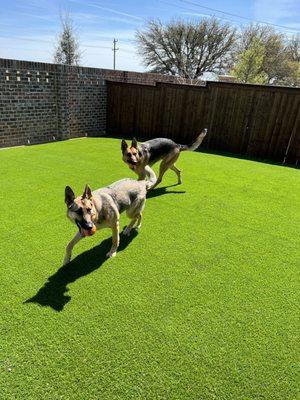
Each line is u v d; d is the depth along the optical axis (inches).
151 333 119.8
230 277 155.8
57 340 114.6
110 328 121.0
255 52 1523.1
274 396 100.1
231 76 1512.1
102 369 105.1
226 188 284.4
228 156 412.8
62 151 380.8
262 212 235.8
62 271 152.0
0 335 115.2
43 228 189.6
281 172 349.1
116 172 304.7
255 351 115.0
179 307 133.6
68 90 439.8
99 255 167.0
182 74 1664.6
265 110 395.5
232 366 108.8
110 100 510.9
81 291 139.5
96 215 143.3
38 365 105.2
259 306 137.3
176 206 237.1
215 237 194.2
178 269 159.6
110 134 528.1
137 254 170.4
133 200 174.7
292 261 173.3
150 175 202.4
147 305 133.6
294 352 115.5
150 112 484.7
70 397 96.2
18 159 335.6
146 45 1683.1
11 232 183.5
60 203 225.8
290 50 1920.5
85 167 317.1
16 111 387.2
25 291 137.3
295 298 143.7
